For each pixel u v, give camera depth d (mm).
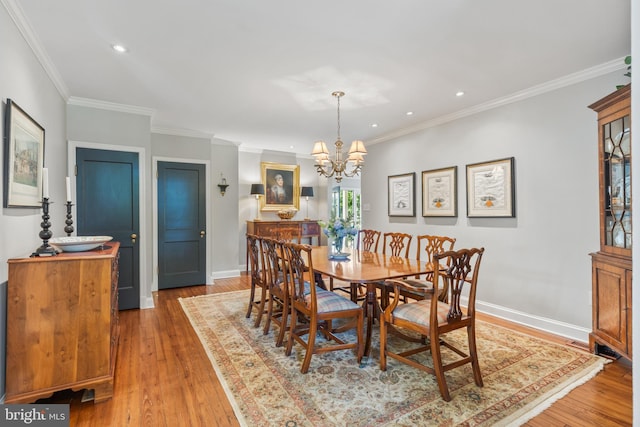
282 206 6406
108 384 1928
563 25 2068
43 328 1808
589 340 2574
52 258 1833
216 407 1863
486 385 2084
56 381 1828
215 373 2250
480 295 3662
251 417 1763
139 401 1920
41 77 2473
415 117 4074
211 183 5246
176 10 1897
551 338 2875
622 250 2236
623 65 2551
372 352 2609
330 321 2893
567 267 2906
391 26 2072
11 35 1885
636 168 806
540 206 3100
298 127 4582
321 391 2020
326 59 2516
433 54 2445
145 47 2330
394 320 2205
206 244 5035
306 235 6207
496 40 2248
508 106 3361
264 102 3510
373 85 3033
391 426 1688
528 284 3195
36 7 1855
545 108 3055
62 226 3152
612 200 2359
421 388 2053
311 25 2059
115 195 3643
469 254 2041
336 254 3158
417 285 2928
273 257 2859
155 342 2791
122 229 3686
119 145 3652
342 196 7227
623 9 1896
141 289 3785
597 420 1743
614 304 2291
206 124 4434
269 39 2227
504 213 3383
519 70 2729
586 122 2777
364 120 4191
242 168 6051
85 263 1904
